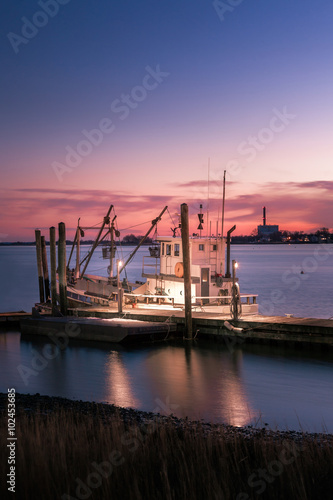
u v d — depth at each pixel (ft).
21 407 64.34
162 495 36.09
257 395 77.82
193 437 47.98
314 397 76.48
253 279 369.50
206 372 92.58
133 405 73.46
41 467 38.55
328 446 44.62
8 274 423.64
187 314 119.03
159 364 99.25
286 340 109.19
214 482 36.11
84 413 62.90
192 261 139.44
